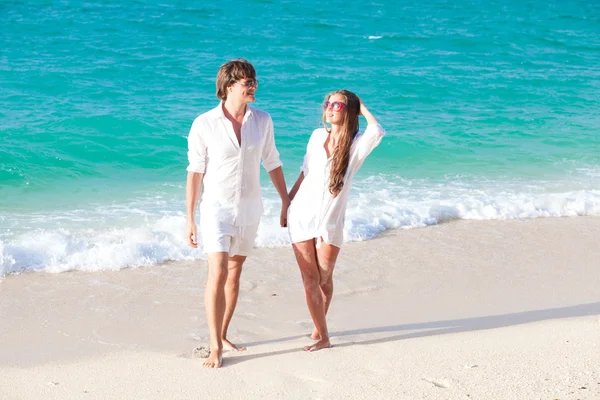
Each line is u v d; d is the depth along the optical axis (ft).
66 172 35.24
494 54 84.69
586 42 96.02
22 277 21.52
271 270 22.49
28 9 95.81
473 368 13.15
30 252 22.74
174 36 84.69
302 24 97.55
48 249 23.12
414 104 56.29
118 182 34.06
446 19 110.83
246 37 86.38
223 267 14.07
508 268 23.02
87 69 64.18
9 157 36.50
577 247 25.43
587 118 52.21
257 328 17.39
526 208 29.94
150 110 49.52
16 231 25.71
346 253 24.34
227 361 14.48
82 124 43.93
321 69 69.67
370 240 25.90
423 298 20.06
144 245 23.73
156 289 20.79
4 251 22.44
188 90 57.77
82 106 49.98
